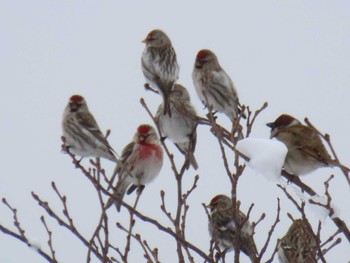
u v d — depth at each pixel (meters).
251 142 8.82
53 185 8.58
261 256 8.84
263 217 9.34
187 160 11.92
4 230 8.42
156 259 8.72
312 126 7.53
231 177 8.71
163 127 14.54
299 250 10.95
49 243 8.41
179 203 9.69
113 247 8.48
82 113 12.73
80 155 12.77
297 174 11.76
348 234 8.37
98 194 8.69
